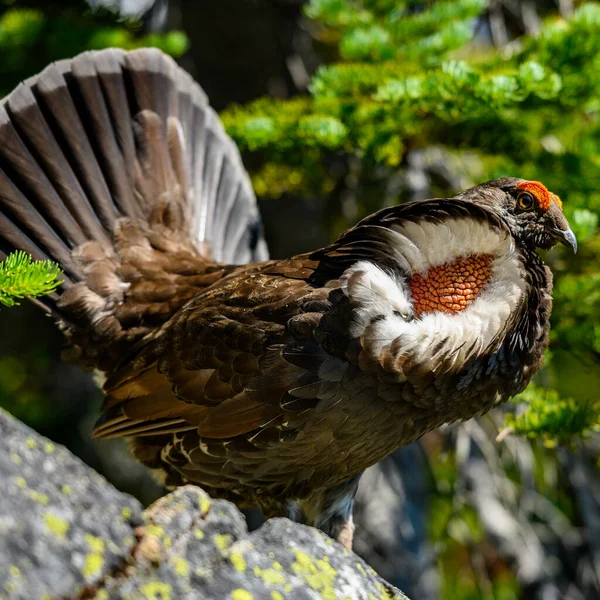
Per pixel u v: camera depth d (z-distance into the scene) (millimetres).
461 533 11359
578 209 9617
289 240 13109
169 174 9516
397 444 7266
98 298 8625
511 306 6871
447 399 6969
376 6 10609
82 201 9016
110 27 11805
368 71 10055
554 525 11492
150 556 4367
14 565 3959
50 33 11562
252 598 4516
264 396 7008
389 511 11242
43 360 13930
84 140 9234
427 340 6617
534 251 7500
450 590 12586
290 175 11359
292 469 7379
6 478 4184
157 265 8719
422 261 6684
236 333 7133
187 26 13328
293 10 12859
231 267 8578
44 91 9211
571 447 8477
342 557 5137
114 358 8594
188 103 9922
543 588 11102
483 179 10336
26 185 8891
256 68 13484
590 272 9992
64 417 13695
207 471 7711
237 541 4750
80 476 4418
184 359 7445
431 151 12031
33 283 6090
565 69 9531
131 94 9609
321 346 6789
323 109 10195
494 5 12141
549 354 9188
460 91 9164
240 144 10375
